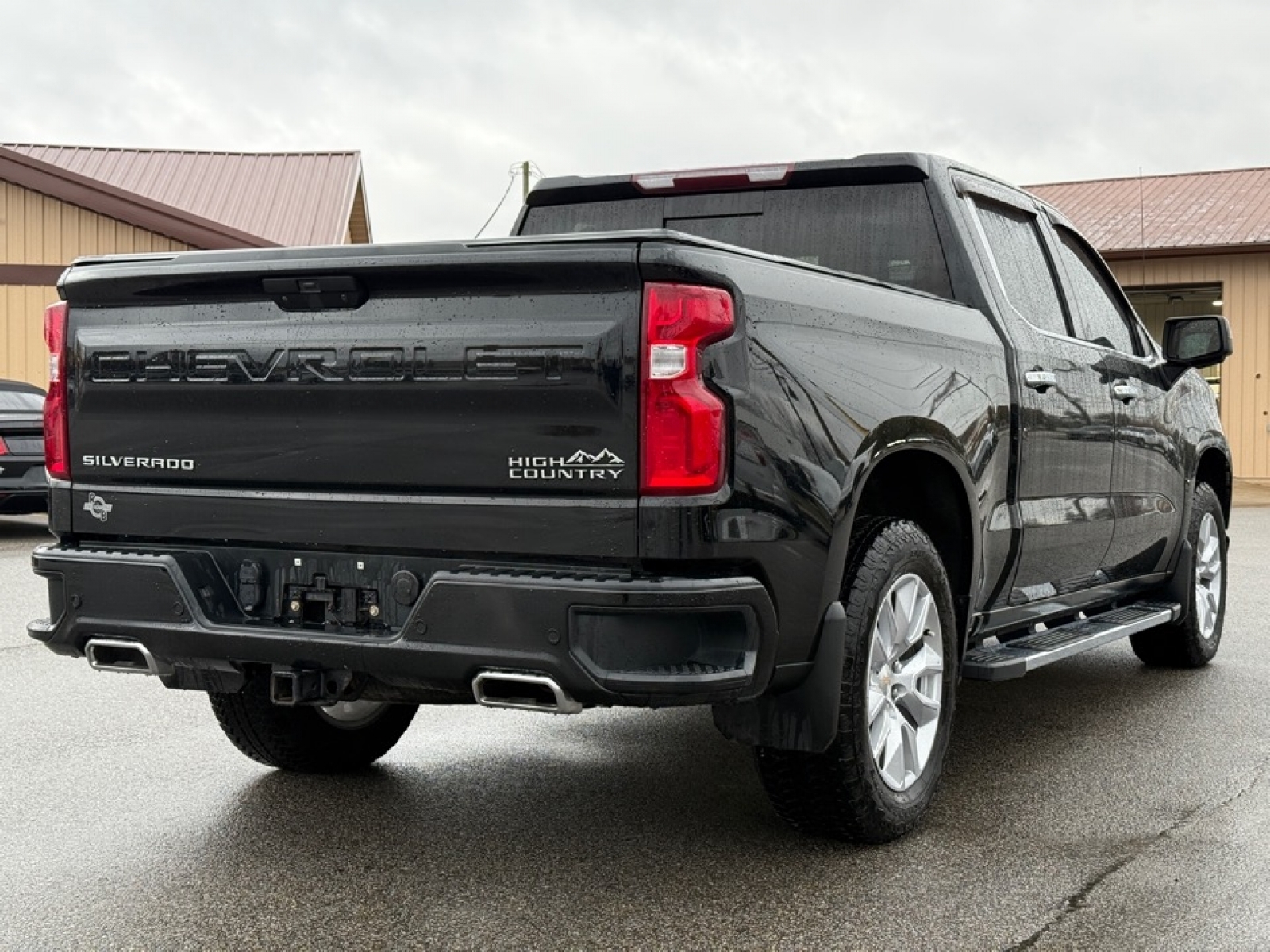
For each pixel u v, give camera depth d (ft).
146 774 14.78
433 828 12.91
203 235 63.77
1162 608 19.24
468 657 10.33
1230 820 13.28
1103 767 15.35
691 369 10.03
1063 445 15.76
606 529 10.11
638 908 10.83
